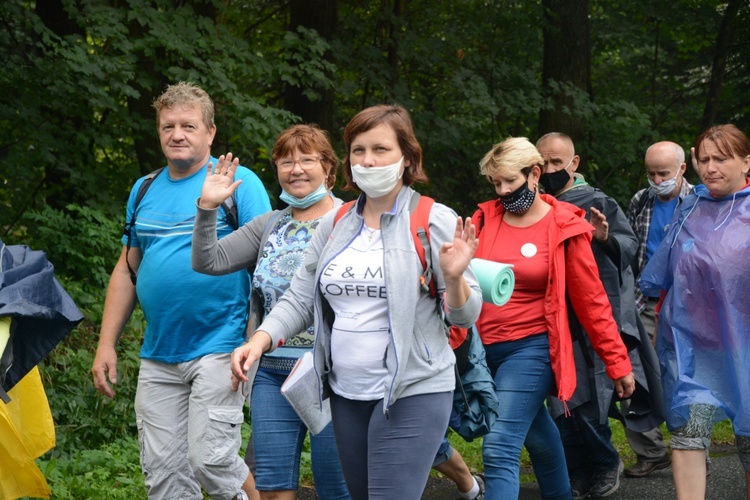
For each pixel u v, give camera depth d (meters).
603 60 17.19
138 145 10.39
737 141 4.68
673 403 4.70
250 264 4.19
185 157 4.38
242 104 9.53
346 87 11.18
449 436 7.20
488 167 4.69
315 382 3.53
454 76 12.45
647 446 6.32
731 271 4.61
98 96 8.88
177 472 4.39
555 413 5.18
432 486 6.11
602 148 13.77
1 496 3.88
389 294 3.17
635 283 6.64
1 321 3.77
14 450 3.87
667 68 17.75
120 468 6.07
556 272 4.57
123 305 4.64
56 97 9.05
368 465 3.25
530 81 13.19
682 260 4.79
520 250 4.65
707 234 4.73
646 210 6.64
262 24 13.52
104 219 8.66
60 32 9.47
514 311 4.62
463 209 14.51
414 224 3.22
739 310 4.59
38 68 8.69
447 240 3.21
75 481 5.54
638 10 15.80
